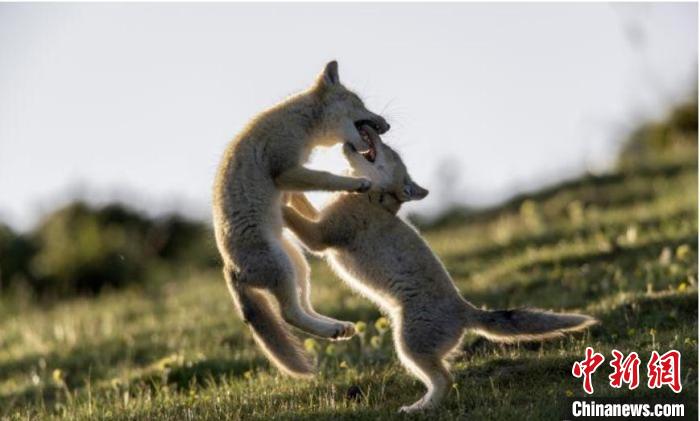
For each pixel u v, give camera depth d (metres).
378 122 21.16
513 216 48.62
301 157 19.83
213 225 19.62
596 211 42.41
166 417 20.91
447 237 45.56
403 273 20.19
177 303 37.59
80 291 50.53
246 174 18.98
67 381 28.62
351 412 19.78
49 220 54.00
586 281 30.17
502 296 30.39
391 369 23.34
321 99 20.50
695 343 21.97
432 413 19.25
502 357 22.77
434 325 19.95
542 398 19.81
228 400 21.98
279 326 19.42
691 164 49.06
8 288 49.78
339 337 19.00
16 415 23.78
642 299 25.41
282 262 18.67
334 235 20.25
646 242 33.38
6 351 33.69
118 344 31.53
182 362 26.50
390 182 20.58
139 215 55.53
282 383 23.34
